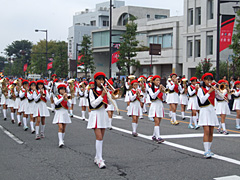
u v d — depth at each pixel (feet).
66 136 37.73
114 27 171.94
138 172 23.27
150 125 46.21
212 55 114.21
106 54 186.60
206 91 27.25
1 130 42.63
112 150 30.27
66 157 27.86
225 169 23.95
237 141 34.19
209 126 27.48
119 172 23.31
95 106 24.63
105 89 23.82
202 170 23.70
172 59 137.90
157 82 33.47
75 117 55.47
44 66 229.45
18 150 30.66
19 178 22.13
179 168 24.23
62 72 185.26
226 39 66.18
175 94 47.55
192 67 123.65
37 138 35.91
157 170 23.73
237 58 79.20
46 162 26.25
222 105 38.81
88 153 29.30
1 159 27.27
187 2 124.67
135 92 37.09
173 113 47.21
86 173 23.12
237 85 42.70
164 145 32.42
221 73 96.17
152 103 33.81
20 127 45.27
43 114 36.09
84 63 149.38
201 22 118.21
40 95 35.37
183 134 38.63
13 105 49.01
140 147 31.53
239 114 42.70
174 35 137.49
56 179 21.84
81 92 51.21
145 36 154.81
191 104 42.70
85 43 148.66
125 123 48.06
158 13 197.77
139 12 192.24
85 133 39.78
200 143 33.24
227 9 113.19
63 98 31.42
